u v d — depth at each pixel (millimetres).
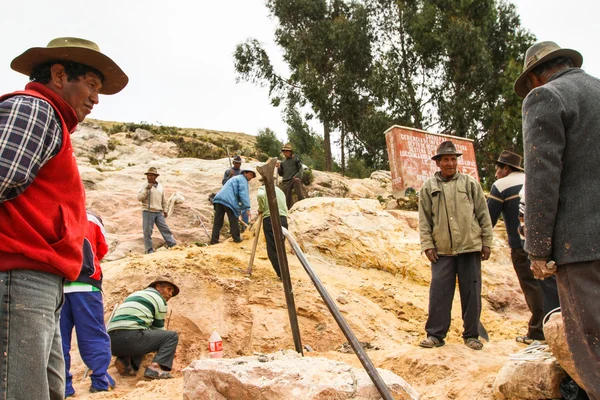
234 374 3625
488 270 10516
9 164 2365
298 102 31438
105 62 2904
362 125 28578
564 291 3248
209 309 8672
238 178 12477
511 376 4586
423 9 29516
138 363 7199
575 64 3732
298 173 13922
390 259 10805
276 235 4004
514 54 28734
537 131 3229
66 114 2748
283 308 8789
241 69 31156
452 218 6371
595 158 3203
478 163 27719
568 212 3199
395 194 16562
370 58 30250
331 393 3381
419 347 6379
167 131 35406
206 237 15602
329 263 10680
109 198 17453
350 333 3557
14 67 2871
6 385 2369
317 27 31234
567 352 4082
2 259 2457
